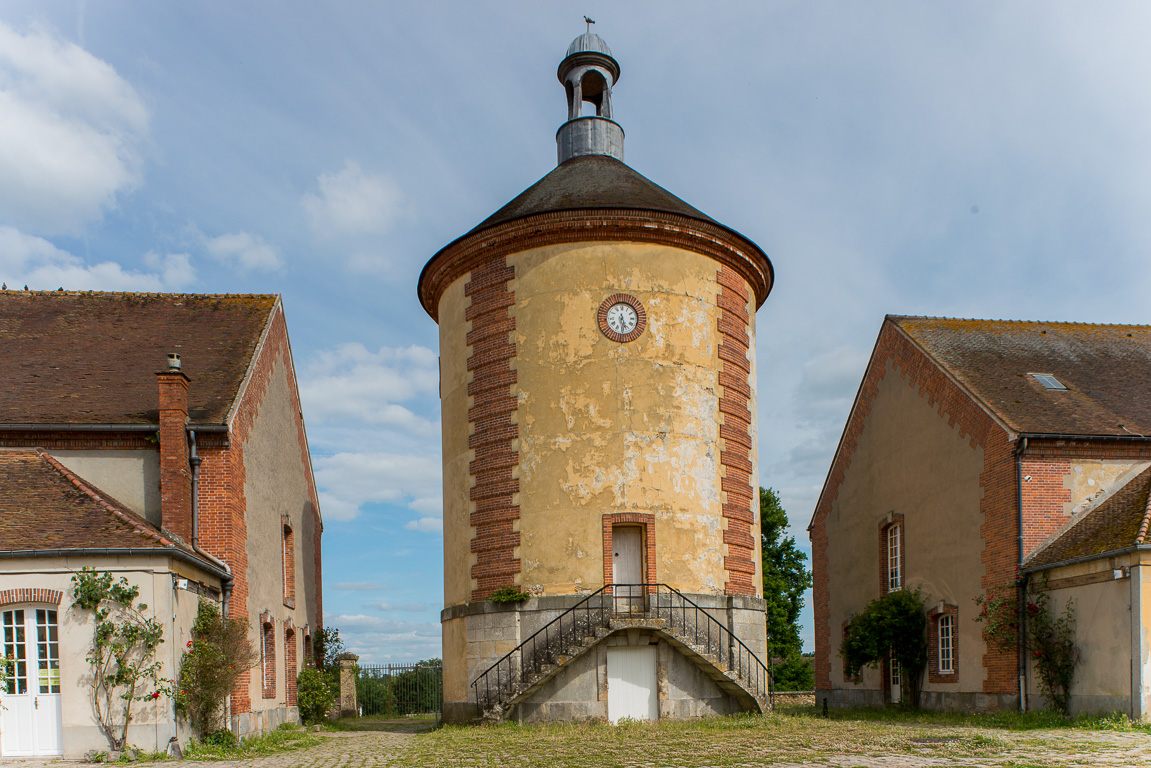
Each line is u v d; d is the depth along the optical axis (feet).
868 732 54.34
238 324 74.90
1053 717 58.23
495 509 66.80
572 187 74.18
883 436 86.94
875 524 87.66
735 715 63.62
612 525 64.18
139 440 59.06
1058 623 60.75
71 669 47.91
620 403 65.92
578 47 83.71
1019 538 64.34
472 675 65.62
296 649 80.59
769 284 78.95
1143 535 54.13
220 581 58.49
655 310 67.87
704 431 68.18
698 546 65.77
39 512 51.42
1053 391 72.59
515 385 67.67
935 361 77.61
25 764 45.83
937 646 75.36
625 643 62.28
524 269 69.00
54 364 66.13
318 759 47.29
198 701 51.83
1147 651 53.52
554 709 61.16
